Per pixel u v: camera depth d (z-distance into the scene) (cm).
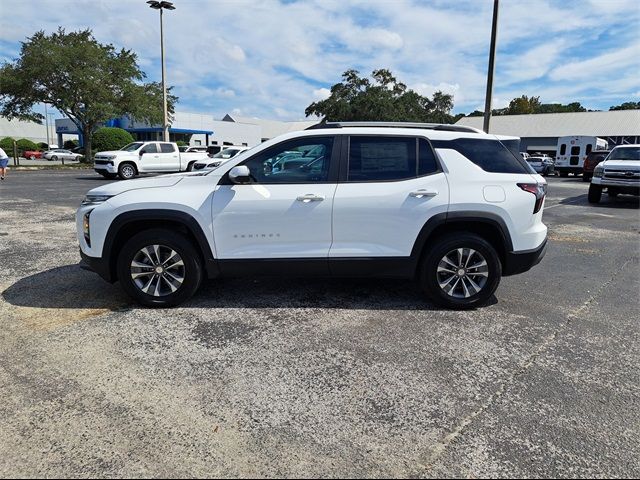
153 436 245
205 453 232
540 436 251
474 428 257
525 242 426
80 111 3297
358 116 4625
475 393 293
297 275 424
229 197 409
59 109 3338
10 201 1174
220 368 318
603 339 379
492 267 427
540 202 431
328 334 377
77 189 1516
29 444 236
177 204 406
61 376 303
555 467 227
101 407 269
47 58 2972
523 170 434
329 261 416
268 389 293
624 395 293
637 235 864
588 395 293
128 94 3381
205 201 409
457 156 425
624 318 428
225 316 410
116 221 406
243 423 258
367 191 411
